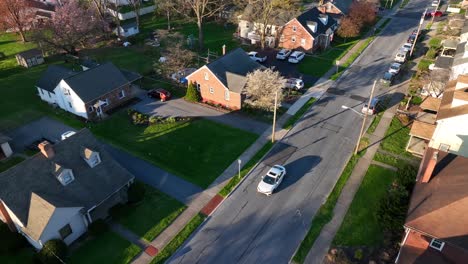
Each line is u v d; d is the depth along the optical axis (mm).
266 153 40062
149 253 28984
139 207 33281
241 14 73875
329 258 28156
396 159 38562
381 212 30531
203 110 48656
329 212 32344
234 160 39188
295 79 53219
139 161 39250
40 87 50312
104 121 46719
